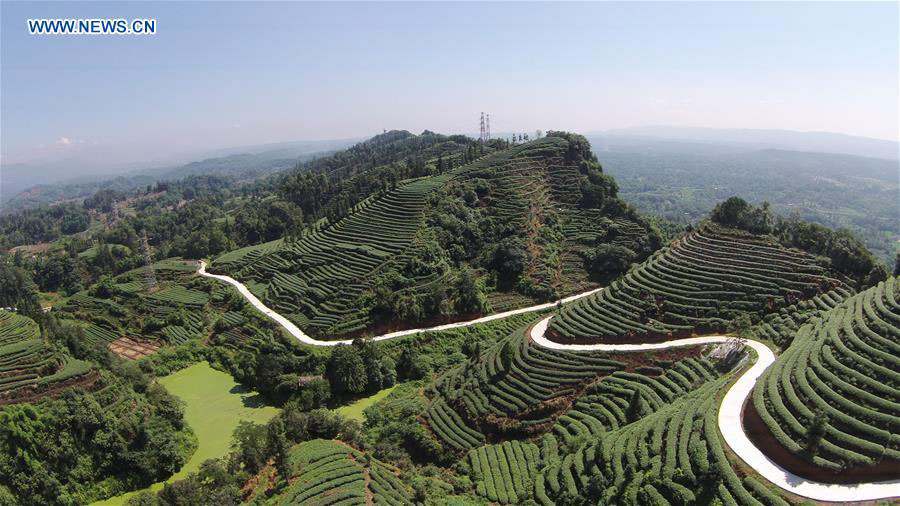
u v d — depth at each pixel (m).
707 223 106.06
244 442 67.62
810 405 50.97
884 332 58.91
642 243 126.81
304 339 103.50
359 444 72.31
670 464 48.19
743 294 84.12
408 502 57.44
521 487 60.31
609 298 92.56
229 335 111.81
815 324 70.81
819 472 44.56
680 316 83.50
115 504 66.94
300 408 85.12
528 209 139.25
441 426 75.56
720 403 56.50
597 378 75.69
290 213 188.12
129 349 112.00
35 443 67.00
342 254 130.25
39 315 98.00
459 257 126.94
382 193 156.12
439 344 102.06
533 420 72.31
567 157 164.12
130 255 187.12
